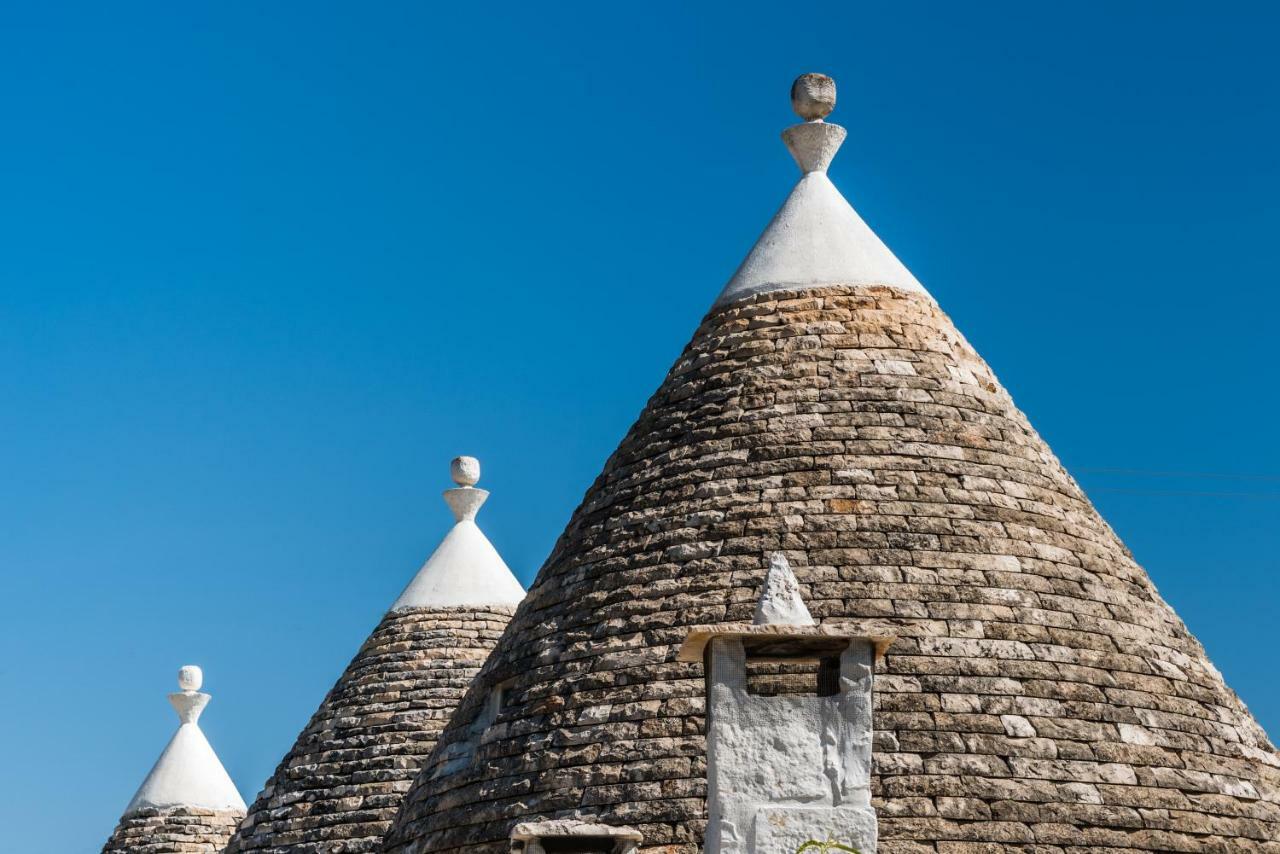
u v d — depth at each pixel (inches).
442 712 1334.9
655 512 981.8
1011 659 903.7
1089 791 871.7
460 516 1457.9
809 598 915.4
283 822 1306.6
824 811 682.8
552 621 981.8
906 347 1020.5
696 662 919.0
